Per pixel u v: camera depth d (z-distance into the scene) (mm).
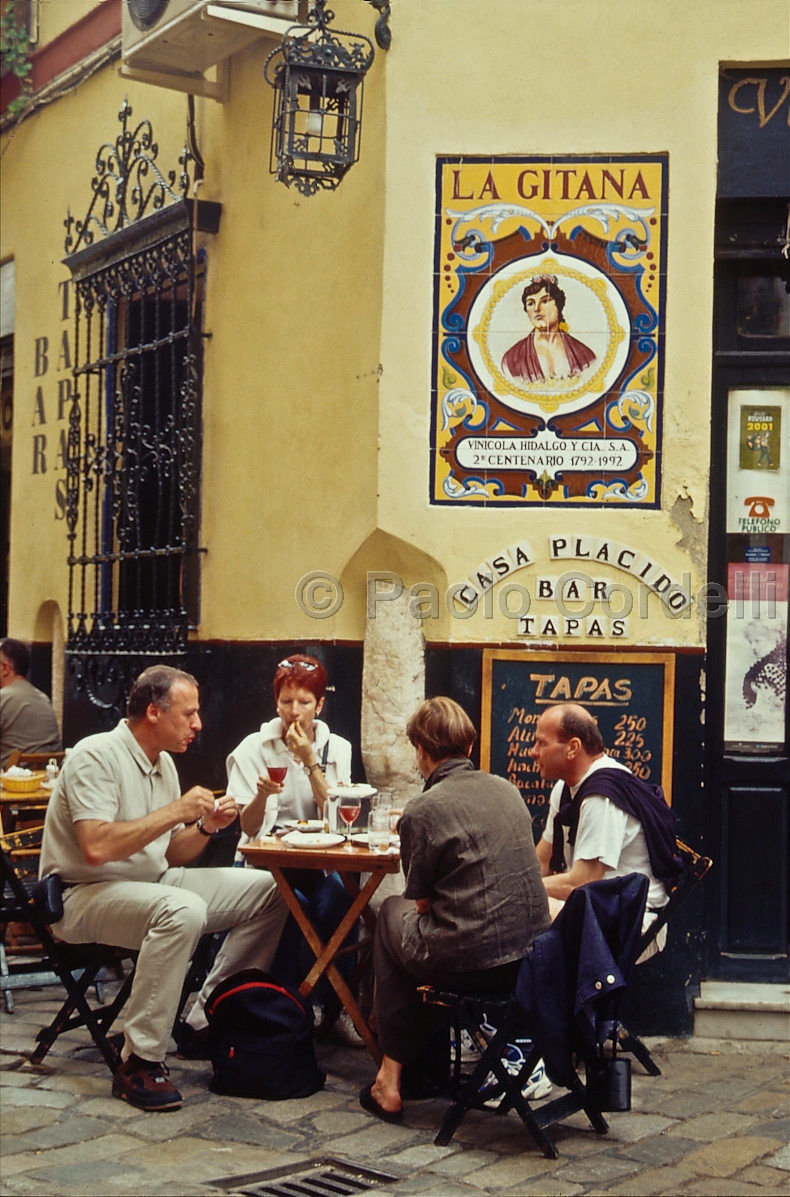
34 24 8797
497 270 5664
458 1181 3996
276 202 6332
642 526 5602
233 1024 4750
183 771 6898
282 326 6270
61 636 8500
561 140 5641
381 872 4809
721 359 5875
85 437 7938
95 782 4781
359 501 5777
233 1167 4055
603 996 4133
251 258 6512
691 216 5605
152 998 4586
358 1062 5199
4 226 9352
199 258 6969
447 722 4641
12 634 9047
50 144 8758
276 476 6262
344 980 5293
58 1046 5223
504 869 4434
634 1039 5098
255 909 5094
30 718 7066
